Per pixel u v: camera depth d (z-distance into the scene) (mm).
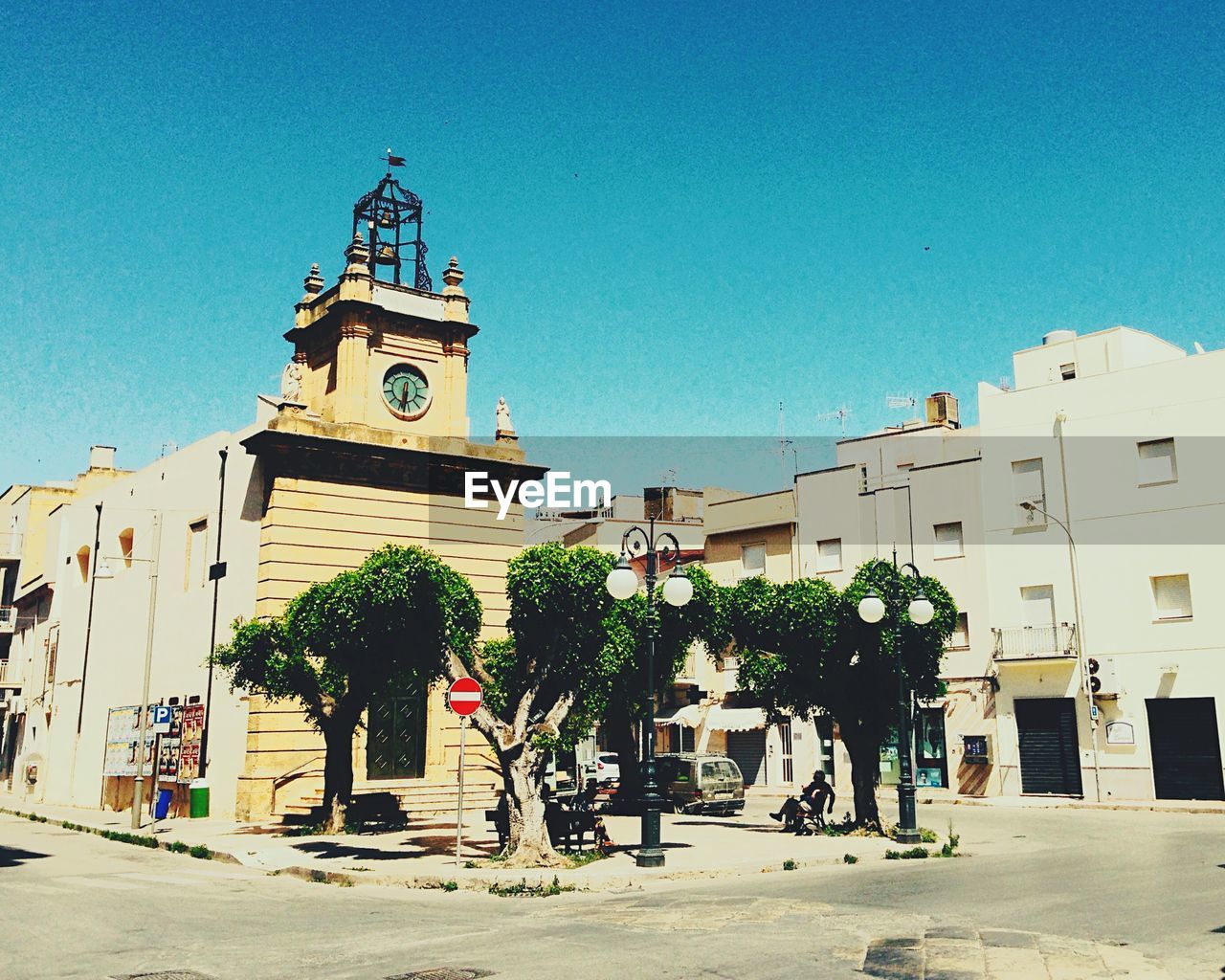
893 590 21391
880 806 31875
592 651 17500
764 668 22094
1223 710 31203
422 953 10172
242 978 9148
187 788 29562
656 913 12406
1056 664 34438
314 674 23000
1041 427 36031
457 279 33656
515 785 17125
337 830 22797
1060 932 10594
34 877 17250
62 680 41875
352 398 30984
